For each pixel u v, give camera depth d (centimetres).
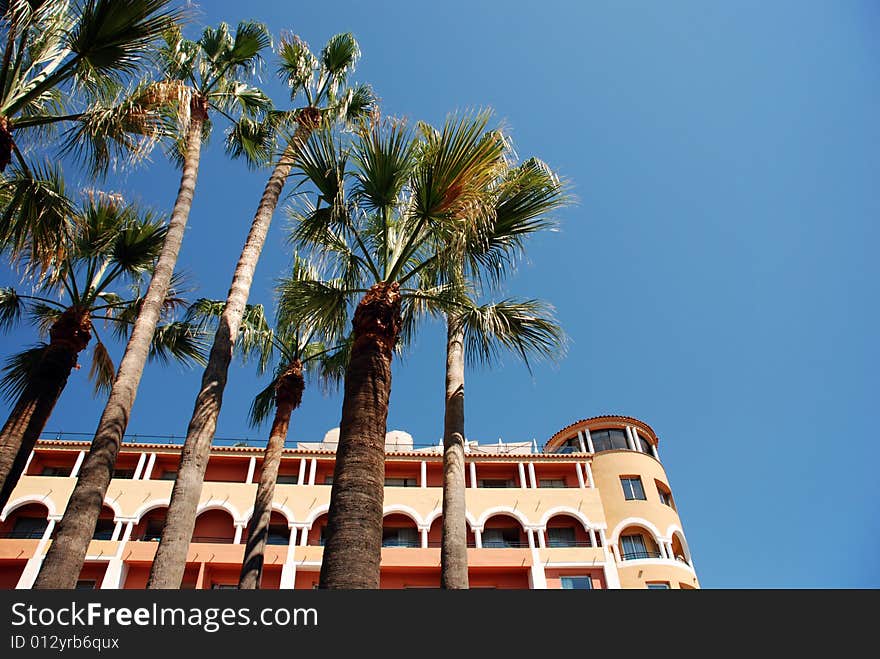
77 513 758
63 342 1040
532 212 872
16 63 792
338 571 564
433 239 887
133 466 2723
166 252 1055
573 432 3294
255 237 1130
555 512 2695
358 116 1417
